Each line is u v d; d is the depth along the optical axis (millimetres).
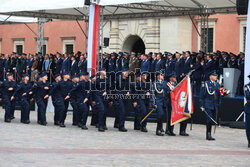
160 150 21484
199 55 39344
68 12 52594
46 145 22016
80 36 67000
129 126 32688
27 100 32812
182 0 43969
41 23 59781
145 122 29312
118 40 61062
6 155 18844
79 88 31062
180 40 54656
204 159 19344
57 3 40031
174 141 25000
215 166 17938
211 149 22328
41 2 41219
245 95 23750
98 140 24453
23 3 42156
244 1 29281
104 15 53781
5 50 77750
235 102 33250
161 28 56125
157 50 56656
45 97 31875
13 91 33406
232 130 30891
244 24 50906
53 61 49094
